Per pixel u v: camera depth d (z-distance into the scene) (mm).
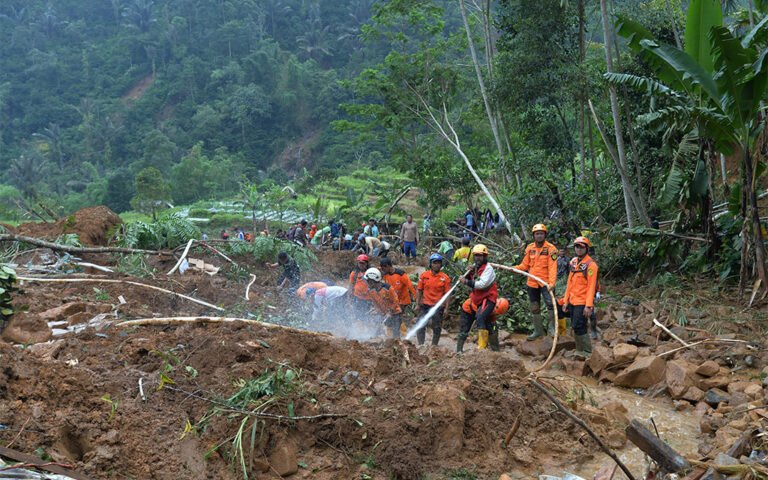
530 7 16953
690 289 12438
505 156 19453
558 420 6340
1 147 122500
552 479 5324
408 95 25781
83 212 15578
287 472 5254
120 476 4723
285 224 39750
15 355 5469
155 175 65188
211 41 138625
